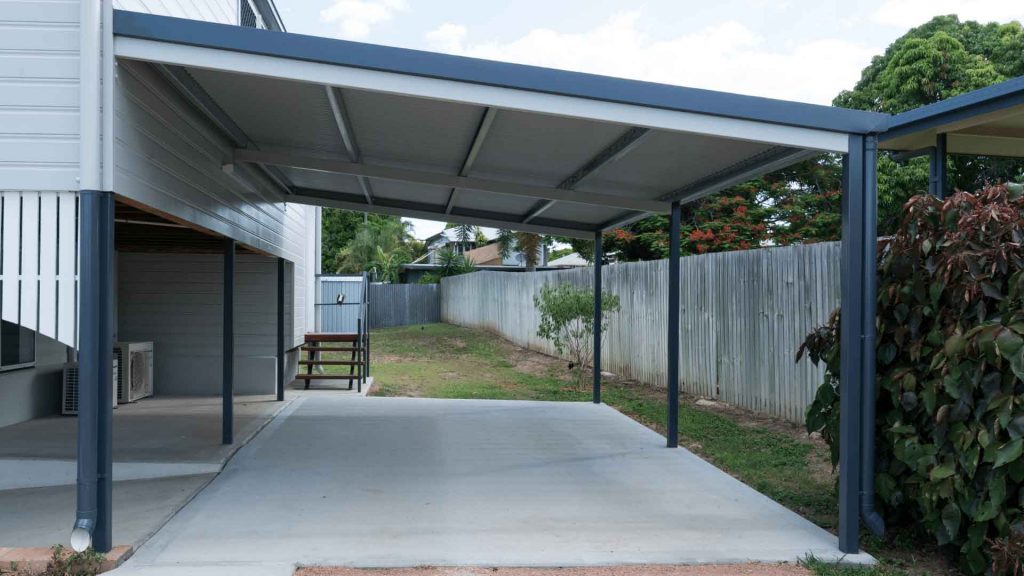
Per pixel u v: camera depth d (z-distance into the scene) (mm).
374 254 37438
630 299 13273
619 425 8930
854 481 4660
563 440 8016
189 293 11055
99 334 4199
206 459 6648
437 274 35406
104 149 4219
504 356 18594
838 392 5211
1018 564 3736
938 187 5984
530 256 29797
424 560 4363
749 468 6891
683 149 5961
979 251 4238
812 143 4770
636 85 4695
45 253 4215
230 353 7375
